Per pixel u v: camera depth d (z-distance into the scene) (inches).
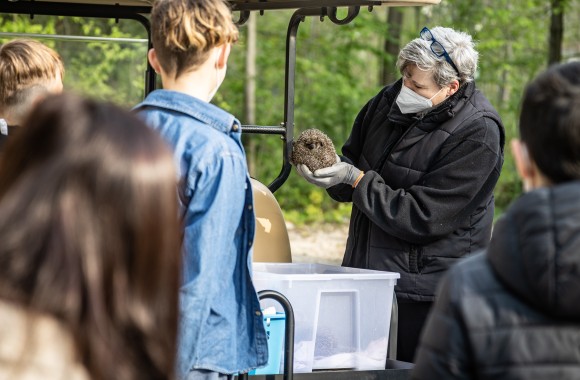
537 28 756.6
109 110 55.5
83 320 52.9
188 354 99.9
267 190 173.0
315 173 158.6
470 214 157.6
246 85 749.9
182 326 99.2
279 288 137.6
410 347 161.0
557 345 75.5
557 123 79.3
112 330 53.7
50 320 52.3
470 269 79.4
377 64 809.5
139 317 54.4
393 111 162.9
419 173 158.1
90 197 52.9
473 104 158.9
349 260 167.9
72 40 212.7
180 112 108.9
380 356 145.6
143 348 55.2
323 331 140.6
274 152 749.9
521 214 76.2
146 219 54.2
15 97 139.6
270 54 778.2
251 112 752.3
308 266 160.9
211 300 102.3
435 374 77.7
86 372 53.4
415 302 159.0
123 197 53.4
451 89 157.9
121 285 53.7
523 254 75.1
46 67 141.9
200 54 110.3
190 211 103.1
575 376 75.3
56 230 52.2
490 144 155.9
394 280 147.3
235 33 112.4
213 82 113.2
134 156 54.1
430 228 153.8
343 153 174.9
